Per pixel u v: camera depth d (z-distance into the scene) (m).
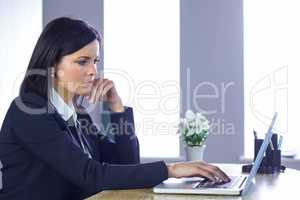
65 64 1.44
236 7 3.96
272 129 1.58
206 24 4.00
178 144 4.05
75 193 1.46
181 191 1.26
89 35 1.46
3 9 3.20
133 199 1.18
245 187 1.29
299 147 3.88
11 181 1.41
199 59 4.01
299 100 3.89
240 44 3.96
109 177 1.29
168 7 4.12
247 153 3.97
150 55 4.11
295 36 3.91
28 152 1.40
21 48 3.56
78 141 1.56
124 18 4.15
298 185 1.48
